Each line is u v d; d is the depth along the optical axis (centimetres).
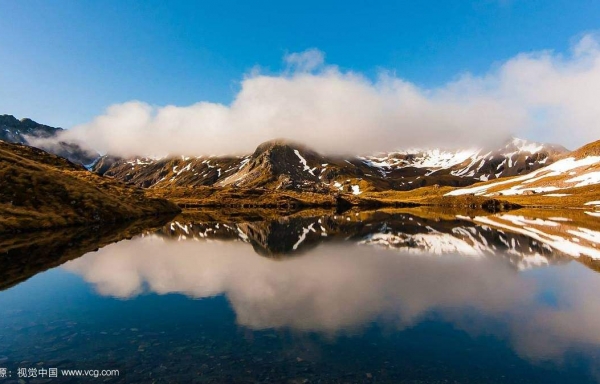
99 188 14325
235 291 3991
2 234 7981
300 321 3025
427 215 18325
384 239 8644
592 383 2048
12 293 3872
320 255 6406
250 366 2216
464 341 2627
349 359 2322
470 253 6531
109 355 2369
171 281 4447
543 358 2359
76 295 3806
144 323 2984
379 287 4162
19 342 2584
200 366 2214
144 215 14388
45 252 6219
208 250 6956
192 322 3003
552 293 3891
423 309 3344
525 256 6209
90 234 8662
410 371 2166
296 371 2155
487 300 3647
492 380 2078
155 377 2081
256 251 6888
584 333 2783
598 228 10644
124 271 4962
